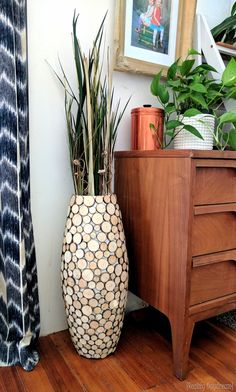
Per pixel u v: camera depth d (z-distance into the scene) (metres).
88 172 0.89
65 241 0.89
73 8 1.00
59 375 0.86
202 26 1.23
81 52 0.93
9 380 0.84
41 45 0.96
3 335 0.91
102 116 0.90
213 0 1.36
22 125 0.87
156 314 1.22
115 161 1.08
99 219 0.86
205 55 1.22
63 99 1.01
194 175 0.80
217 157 0.83
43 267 1.05
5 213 0.86
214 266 0.90
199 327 1.13
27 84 0.88
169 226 0.86
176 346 0.85
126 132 1.18
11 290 0.89
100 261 0.85
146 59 1.14
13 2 0.80
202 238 0.86
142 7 1.11
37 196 1.01
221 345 1.02
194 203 0.81
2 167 0.85
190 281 0.84
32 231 0.95
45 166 1.01
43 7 0.95
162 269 0.90
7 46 0.81
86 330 0.88
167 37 1.18
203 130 0.99
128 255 1.04
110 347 0.93
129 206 1.02
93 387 0.81
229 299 0.95
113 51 1.08
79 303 0.86
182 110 1.04
